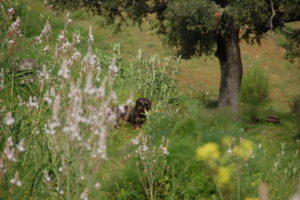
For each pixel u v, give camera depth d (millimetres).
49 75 10656
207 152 9438
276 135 17672
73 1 21219
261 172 11047
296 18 23016
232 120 16172
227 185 9375
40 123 9289
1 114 8633
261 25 23094
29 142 8641
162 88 17109
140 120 13922
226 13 20531
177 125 11398
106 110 6148
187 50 23875
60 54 10125
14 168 8047
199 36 23328
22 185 7785
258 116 21703
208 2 20656
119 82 17406
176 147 10062
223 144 10500
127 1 22219
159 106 15352
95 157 6453
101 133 6023
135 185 9609
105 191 9453
